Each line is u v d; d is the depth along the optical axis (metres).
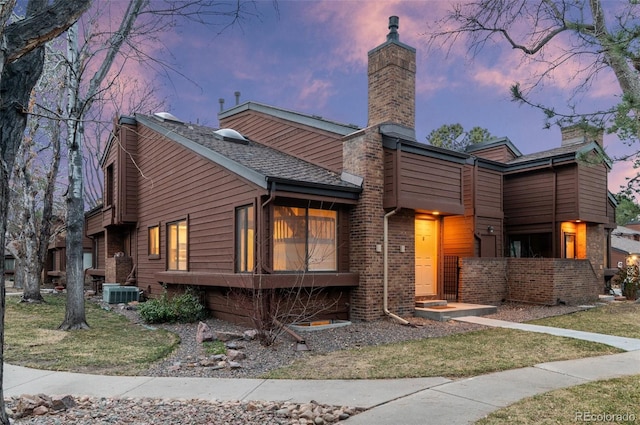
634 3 4.36
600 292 15.88
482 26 6.36
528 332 8.92
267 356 7.26
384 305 10.50
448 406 4.67
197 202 12.06
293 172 10.34
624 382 5.53
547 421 4.22
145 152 15.58
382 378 5.81
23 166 14.90
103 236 20.97
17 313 12.51
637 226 37.66
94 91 9.66
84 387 5.60
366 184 10.35
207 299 11.78
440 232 12.63
